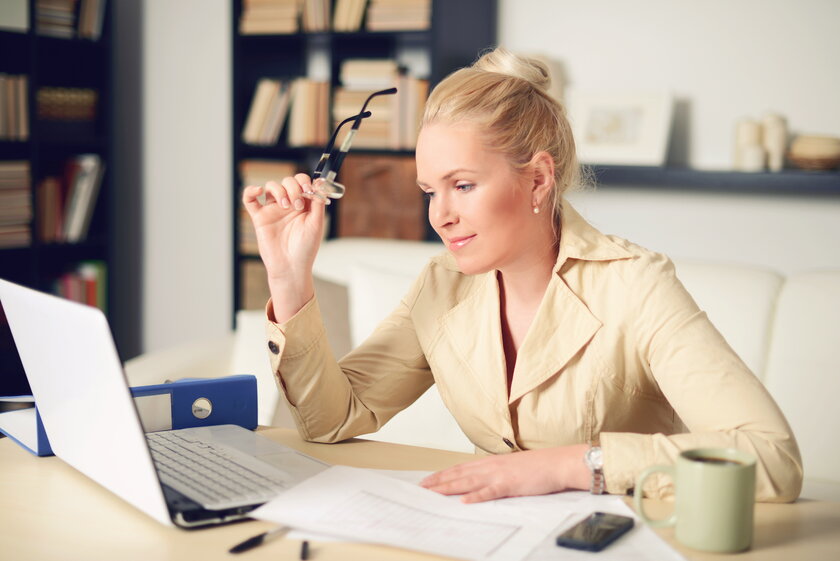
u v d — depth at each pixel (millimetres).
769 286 1996
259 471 1087
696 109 3059
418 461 1200
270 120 3436
